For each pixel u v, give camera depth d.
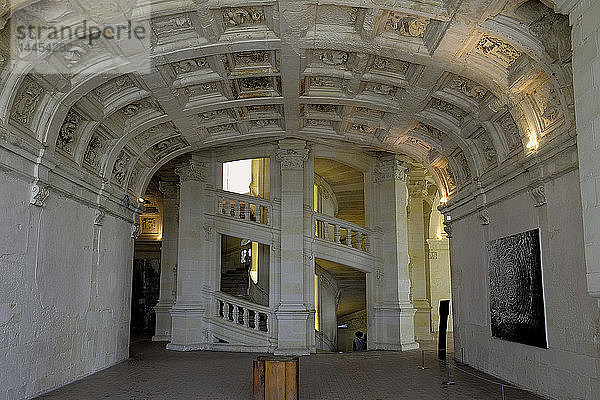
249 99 13.03
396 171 18.14
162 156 15.56
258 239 17.41
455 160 14.21
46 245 9.75
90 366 11.97
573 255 8.31
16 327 8.63
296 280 16.62
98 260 12.45
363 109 13.84
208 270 17.58
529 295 9.81
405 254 17.95
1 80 8.12
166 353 16.19
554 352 8.91
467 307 13.81
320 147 17.86
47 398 9.18
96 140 12.00
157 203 25.52
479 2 8.01
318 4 9.12
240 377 11.66
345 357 15.63
